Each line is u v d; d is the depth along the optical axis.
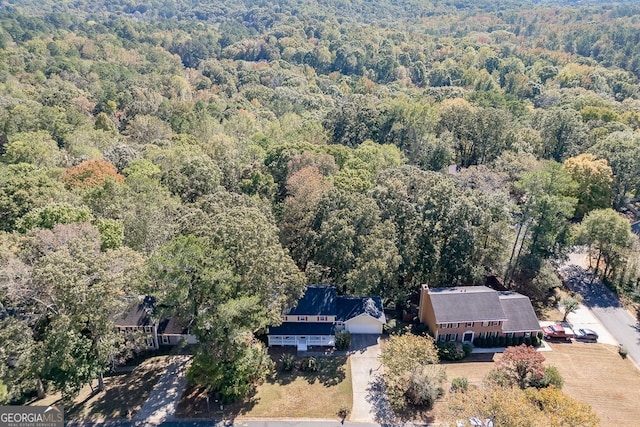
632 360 50.25
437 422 41.03
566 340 53.53
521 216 63.91
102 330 40.25
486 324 51.50
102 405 41.97
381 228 54.53
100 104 127.25
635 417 42.16
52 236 44.47
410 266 56.75
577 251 69.62
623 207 80.19
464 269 56.88
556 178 63.62
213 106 132.50
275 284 46.50
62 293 36.88
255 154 86.00
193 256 40.56
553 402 34.66
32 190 58.38
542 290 60.03
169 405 42.19
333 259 54.03
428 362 45.47
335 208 57.06
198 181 67.69
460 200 56.75
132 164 74.19
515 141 86.69
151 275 40.41
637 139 78.75
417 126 92.12
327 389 44.81
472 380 46.50
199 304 42.84
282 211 62.72
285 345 51.19
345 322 52.44
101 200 58.69
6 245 43.31
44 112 98.00
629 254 61.94
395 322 54.47
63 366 36.59
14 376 36.34
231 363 42.41
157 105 130.12
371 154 77.56
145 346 47.09
